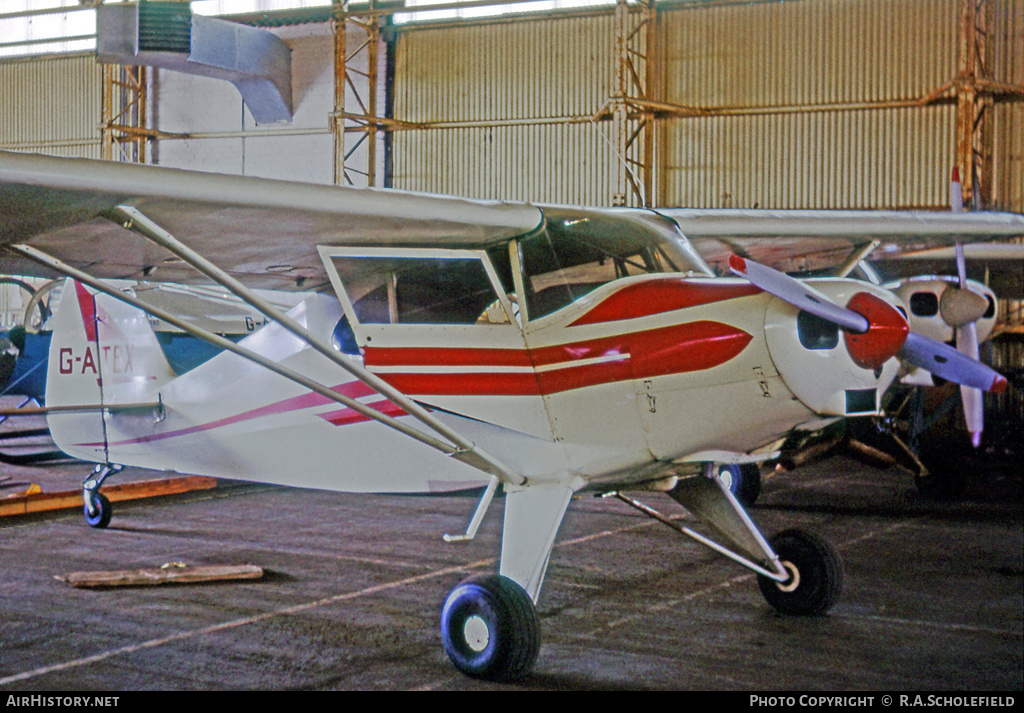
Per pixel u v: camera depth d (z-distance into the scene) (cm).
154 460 668
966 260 791
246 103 1802
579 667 400
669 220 465
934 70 1458
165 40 1584
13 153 324
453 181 1706
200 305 1234
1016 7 1443
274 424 563
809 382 384
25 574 562
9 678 381
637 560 606
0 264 465
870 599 513
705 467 474
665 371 412
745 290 405
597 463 436
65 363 732
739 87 1548
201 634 442
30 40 2012
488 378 446
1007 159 1447
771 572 472
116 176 340
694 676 388
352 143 1750
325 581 548
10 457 1127
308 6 1792
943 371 455
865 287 393
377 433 502
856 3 1488
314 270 513
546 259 447
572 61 1630
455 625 394
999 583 552
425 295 469
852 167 1498
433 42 1712
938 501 884
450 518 762
